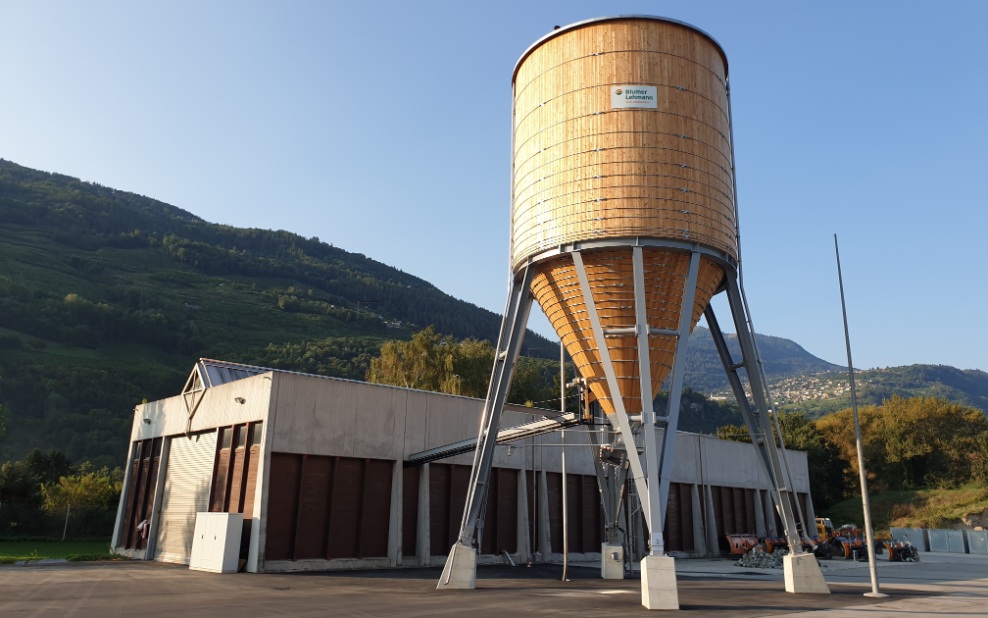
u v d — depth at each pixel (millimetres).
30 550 45906
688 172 22688
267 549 30781
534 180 24125
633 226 22016
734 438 91500
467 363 75062
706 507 54750
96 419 125188
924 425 91062
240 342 183750
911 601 21047
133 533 42156
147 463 43094
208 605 18234
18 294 166750
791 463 65750
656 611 17719
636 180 22375
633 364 22969
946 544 64750
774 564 41812
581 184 22859
